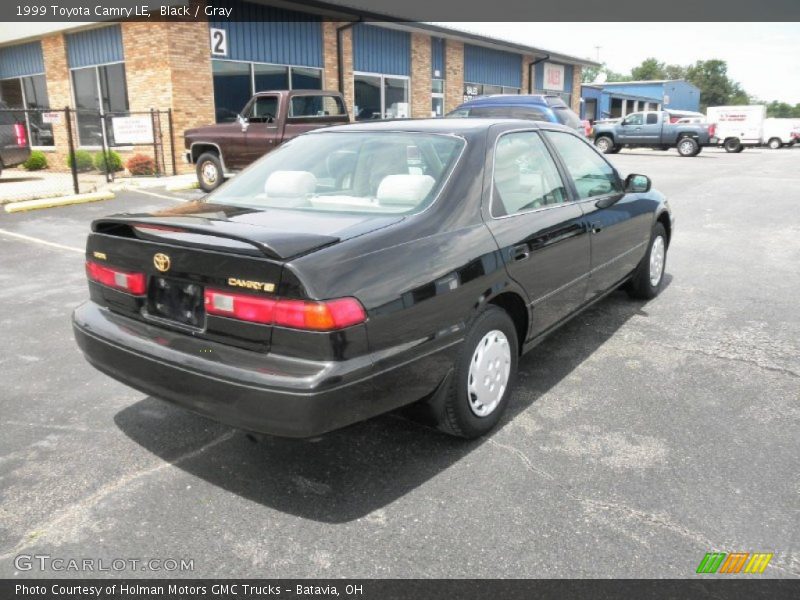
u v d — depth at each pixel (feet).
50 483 9.77
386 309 8.56
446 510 9.03
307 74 62.23
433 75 79.51
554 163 13.43
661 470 9.93
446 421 10.37
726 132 106.42
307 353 8.04
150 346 9.29
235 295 8.46
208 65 52.60
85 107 57.72
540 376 13.53
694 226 31.07
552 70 107.65
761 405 12.11
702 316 17.43
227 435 11.23
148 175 51.03
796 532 8.47
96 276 10.47
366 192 10.98
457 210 10.30
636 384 13.09
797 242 27.17
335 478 9.86
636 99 152.97
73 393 12.96
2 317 17.75
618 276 16.11
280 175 11.23
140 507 9.18
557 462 10.19
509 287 10.91
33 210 35.45
